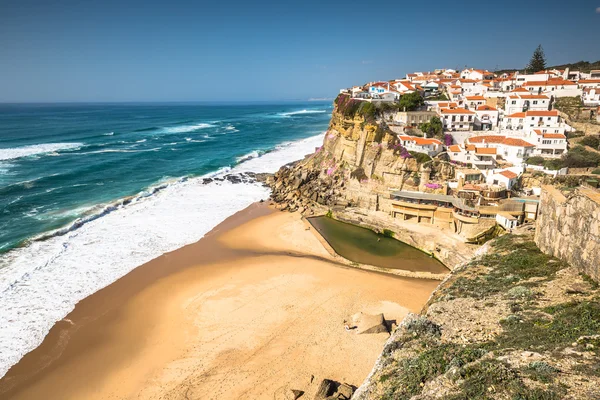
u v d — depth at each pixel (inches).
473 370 722.2
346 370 1157.1
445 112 2920.8
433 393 695.7
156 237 2146.9
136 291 1609.3
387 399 742.5
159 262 1867.6
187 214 2527.1
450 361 785.6
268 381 1122.7
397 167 2444.6
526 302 995.9
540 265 1206.3
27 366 1200.2
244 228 2325.3
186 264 1855.3
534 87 3294.8
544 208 1325.0
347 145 2896.2
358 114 2832.2
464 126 2957.7
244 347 1268.5
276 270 1801.2
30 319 1406.3
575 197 1120.8
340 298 1552.7
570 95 3189.0
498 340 844.0
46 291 1579.7
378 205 2500.0
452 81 4180.6
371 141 2637.8
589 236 1042.1
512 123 2849.4
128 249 1985.7
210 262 1882.4
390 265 1863.9
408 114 2898.6
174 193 2955.2
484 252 1486.2
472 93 3912.4
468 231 1983.3
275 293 1594.5
